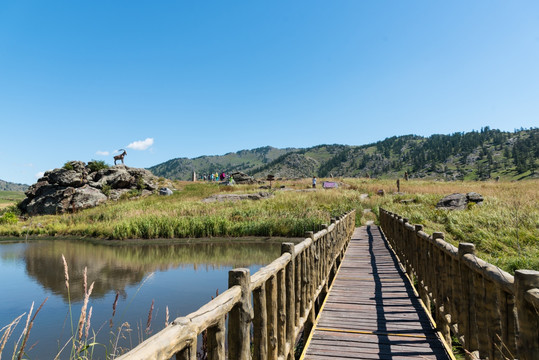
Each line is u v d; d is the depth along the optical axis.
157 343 1.59
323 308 6.52
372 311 6.30
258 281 3.03
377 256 12.16
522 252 10.23
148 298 10.41
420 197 26.84
